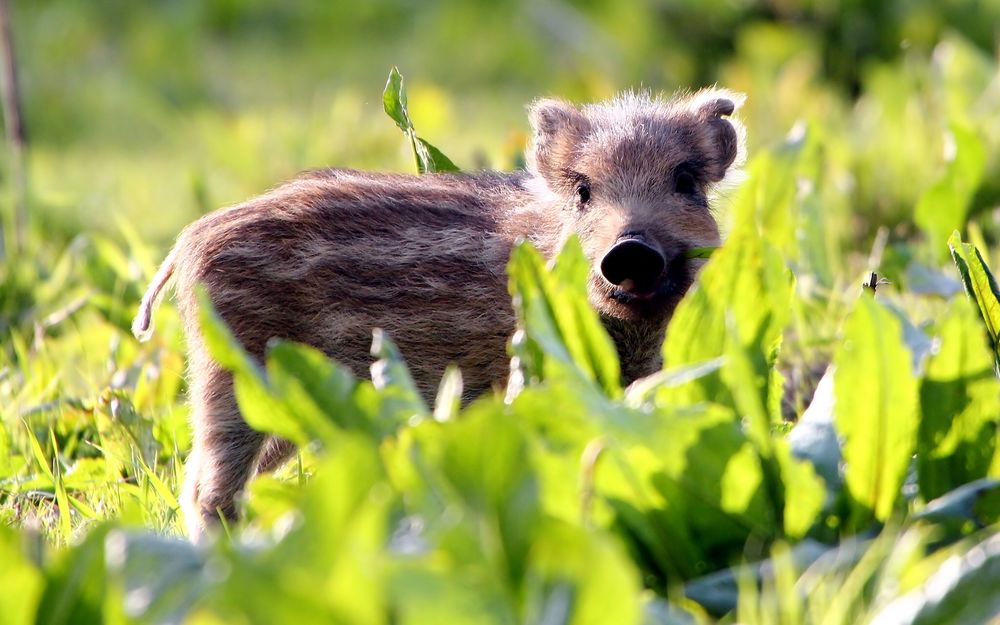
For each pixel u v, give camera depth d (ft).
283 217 32.24
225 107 88.48
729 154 35.19
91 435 32.35
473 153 54.24
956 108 53.67
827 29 79.25
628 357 32.78
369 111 79.30
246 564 14.48
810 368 34.58
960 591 15.79
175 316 38.78
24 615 16.52
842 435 19.53
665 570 18.93
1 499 29.04
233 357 19.84
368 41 106.01
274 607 14.46
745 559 19.01
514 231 33.17
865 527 19.30
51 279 44.04
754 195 38.68
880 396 19.10
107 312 40.34
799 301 36.40
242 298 31.55
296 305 32.01
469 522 15.19
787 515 18.93
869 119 60.59
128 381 34.19
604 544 14.73
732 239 21.16
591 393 18.74
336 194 33.06
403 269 32.40
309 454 25.99
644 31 85.97
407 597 14.43
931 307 37.14
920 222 40.34
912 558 17.34
